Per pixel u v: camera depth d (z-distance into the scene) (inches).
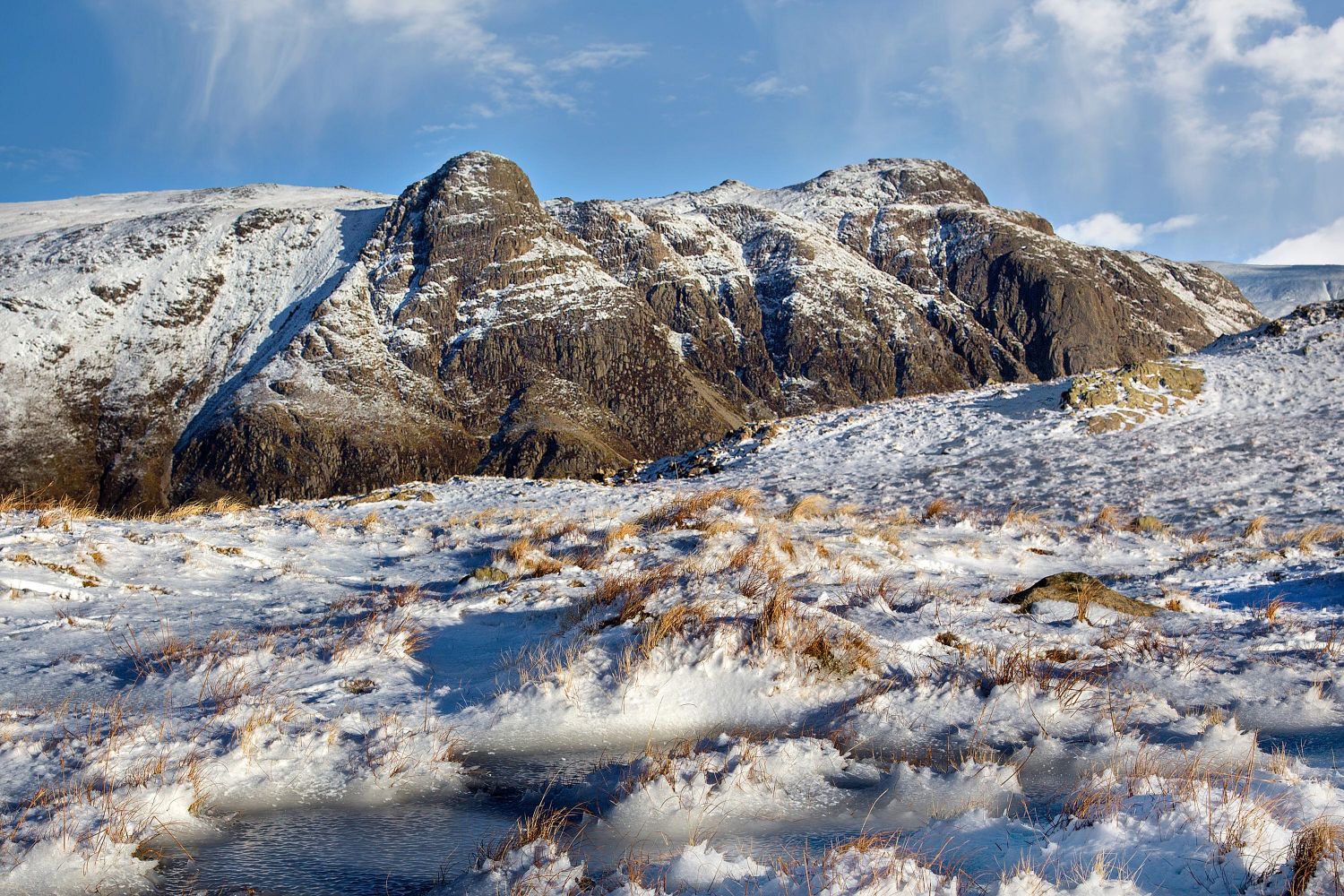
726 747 205.2
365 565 441.1
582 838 162.9
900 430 1075.3
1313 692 245.0
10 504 498.3
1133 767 191.0
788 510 616.1
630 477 1101.7
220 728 201.8
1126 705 237.6
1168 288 7352.4
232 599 342.0
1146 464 809.5
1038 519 612.7
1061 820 158.7
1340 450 776.3
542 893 134.8
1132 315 6461.6
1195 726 221.3
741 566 353.7
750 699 233.6
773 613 262.8
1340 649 296.2
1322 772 186.7
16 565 341.7
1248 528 552.1
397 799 179.9
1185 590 423.8
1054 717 228.7
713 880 139.5
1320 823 137.1
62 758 183.0
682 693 234.7
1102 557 505.7
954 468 880.9
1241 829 142.6
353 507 752.3
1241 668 272.7
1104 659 283.4
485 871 142.9
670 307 5777.6
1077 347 5999.0
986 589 390.0
